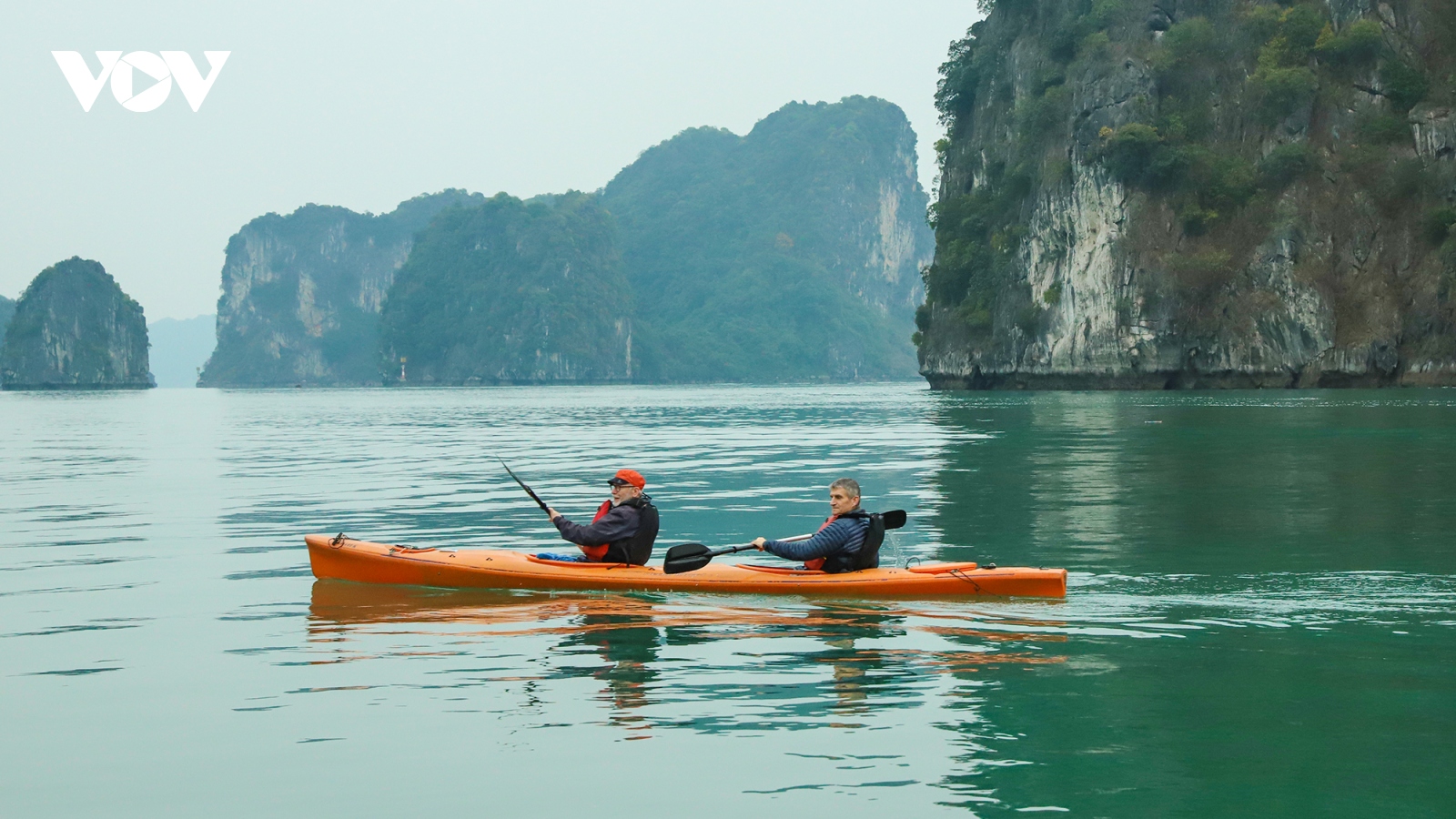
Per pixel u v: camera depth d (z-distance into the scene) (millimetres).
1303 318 74188
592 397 112938
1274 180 77500
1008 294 91062
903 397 89062
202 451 32000
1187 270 76938
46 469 25469
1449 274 69750
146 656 7484
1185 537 12492
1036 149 89812
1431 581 9812
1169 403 51969
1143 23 84812
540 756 5434
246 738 5762
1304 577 10016
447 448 32000
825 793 4938
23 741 5754
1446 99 73812
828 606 8953
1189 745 5543
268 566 11234
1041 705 6199
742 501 16734
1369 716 5984
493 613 8758
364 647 7695
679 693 6504
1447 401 47594
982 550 11766
